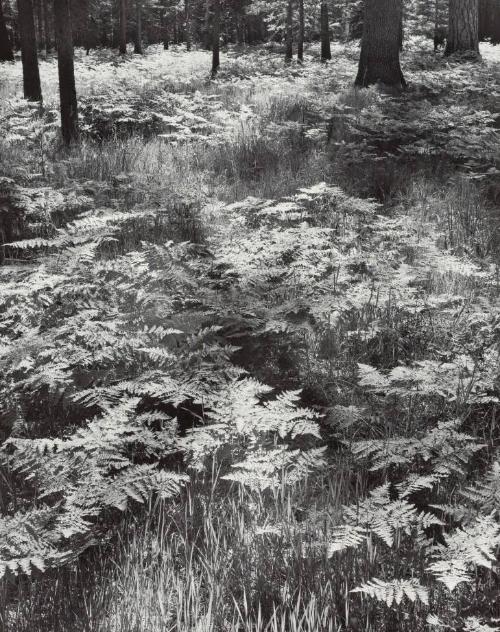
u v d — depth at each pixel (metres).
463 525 2.47
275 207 6.09
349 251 5.69
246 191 7.67
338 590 2.40
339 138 9.49
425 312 4.44
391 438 3.05
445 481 2.96
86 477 2.78
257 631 2.19
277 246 5.15
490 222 6.30
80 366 3.79
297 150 9.20
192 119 11.68
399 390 3.25
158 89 15.05
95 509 2.70
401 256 5.58
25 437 3.41
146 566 2.58
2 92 17.27
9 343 3.85
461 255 5.55
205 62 29.83
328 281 4.72
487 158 7.94
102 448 2.97
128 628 2.26
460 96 12.41
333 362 4.09
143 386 3.32
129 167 8.87
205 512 2.79
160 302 4.27
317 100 12.59
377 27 14.54
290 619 2.21
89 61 32.78
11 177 7.71
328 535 2.56
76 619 2.31
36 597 2.44
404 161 8.59
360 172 8.01
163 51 44.69
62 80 10.41
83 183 7.57
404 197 7.19
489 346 3.91
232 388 3.30
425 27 30.98
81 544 2.67
